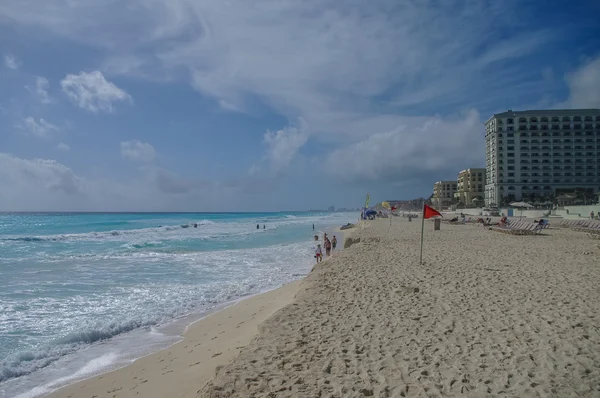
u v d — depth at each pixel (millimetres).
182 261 21844
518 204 70938
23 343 8469
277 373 5297
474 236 28031
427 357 5773
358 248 20062
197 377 6129
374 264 14602
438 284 10875
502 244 21984
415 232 32969
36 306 11500
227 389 4844
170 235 42906
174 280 16062
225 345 7793
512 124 107250
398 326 7254
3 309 11133
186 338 8805
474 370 5297
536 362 5531
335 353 5996
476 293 9727
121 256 23969
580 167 105375
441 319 7621
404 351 6027
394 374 5219
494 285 10641
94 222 75250
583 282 10930
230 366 5559
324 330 7113
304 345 6371
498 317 7680
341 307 8641
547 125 106125
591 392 4656
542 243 22500
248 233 47062
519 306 8453
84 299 12461
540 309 8195
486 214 79375
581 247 20094
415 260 15562
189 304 12047
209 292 13773
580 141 105250
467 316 7785
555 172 106000
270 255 24984
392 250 19094
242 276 17188
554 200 92375
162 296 13055
